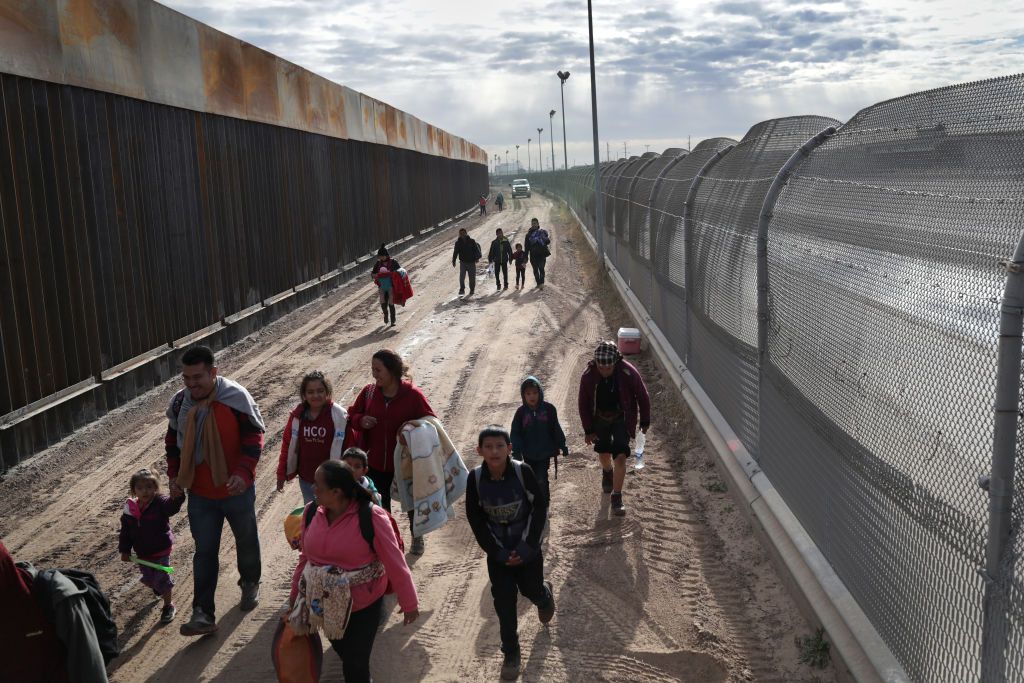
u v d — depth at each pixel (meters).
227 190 15.68
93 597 4.01
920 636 3.89
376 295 21.41
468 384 12.18
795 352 5.98
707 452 8.59
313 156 21.31
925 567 3.82
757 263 6.88
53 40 10.03
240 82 16.08
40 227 9.84
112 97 11.57
